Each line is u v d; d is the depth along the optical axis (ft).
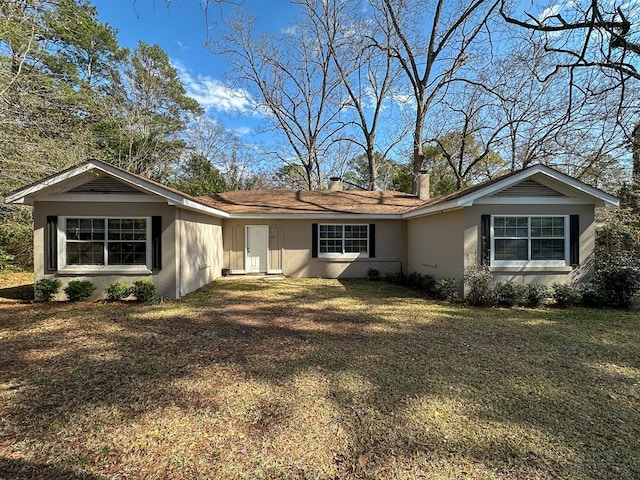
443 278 32.17
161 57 81.82
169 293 27.78
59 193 26.71
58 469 7.77
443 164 83.51
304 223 42.52
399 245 43.04
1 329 19.13
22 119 37.11
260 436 9.09
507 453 8.38
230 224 42.47
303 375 13.00
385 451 8.46
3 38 32.89
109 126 63.72
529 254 28.45
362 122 76.18
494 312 24.07
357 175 106.93
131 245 27.78
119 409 10.40
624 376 13.01
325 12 66.85
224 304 26.32
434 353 15.53
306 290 33.27
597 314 23.49
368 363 14.25
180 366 13.84
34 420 9.76
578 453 8.38
